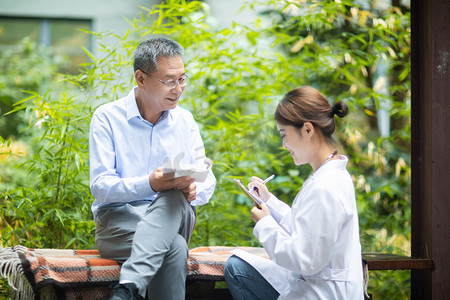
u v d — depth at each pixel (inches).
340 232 102.5
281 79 205.0
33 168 160.7
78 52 321.7
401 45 222.2
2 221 157.5
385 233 200.7
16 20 320.5
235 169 188.2
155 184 113.0
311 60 231.6
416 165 148.2
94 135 125.0
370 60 203.3
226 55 186.5
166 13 178.9
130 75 187.3
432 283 139.0
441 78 141.4
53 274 110.2
